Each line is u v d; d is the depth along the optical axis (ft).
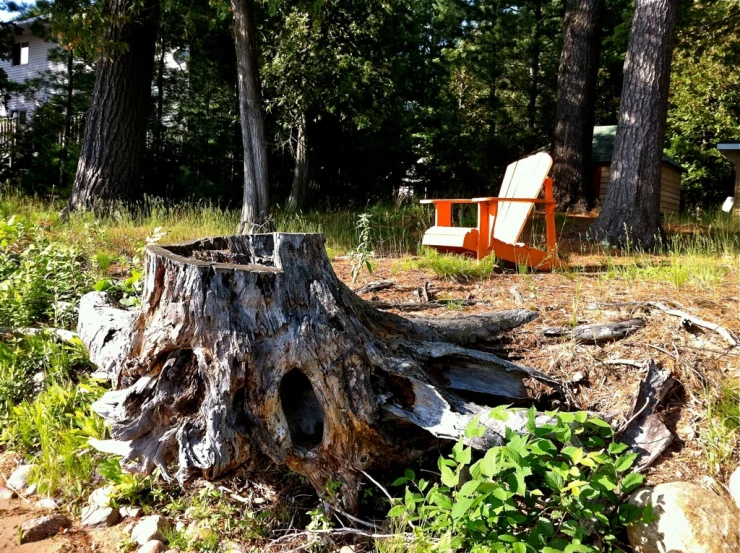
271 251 9.36
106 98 31.24
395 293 15.10
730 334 10.87
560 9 65.72
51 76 60.18
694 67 65.26
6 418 10.23
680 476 8.27
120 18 27.43
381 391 8.27
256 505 8.46
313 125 48.29
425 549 7.01
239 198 54.65
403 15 48.14
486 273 16.97
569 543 6.68
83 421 9.58
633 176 25.16
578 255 23.12
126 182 31.78
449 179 63.67
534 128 66.44
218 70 52.19
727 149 39.22
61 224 24.29
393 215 34.99
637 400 9.36
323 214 37.93
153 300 7.97
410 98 62.13
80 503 8.44
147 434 7.88
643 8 25.02
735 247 22.66
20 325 12.78
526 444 7.04
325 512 7.97
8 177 52.39
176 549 7.49
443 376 9.37
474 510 6.74
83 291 14.03
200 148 57.16
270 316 7.73
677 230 32.40
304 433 8.34
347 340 8.03
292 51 39.65
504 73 68.95
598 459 6.95
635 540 7.39
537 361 10.75
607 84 70.38
